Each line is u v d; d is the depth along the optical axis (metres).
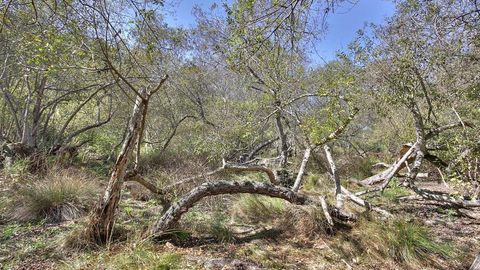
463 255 4.38
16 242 4.03
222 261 3.78
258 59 6.57
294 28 3.80
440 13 4.46
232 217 5.27
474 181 5.93
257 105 8.61
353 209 5.58
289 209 5.03
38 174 6.65
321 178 8.12
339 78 6.49
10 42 6.64
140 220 4.95
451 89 5.49
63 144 8.59
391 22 5.70
